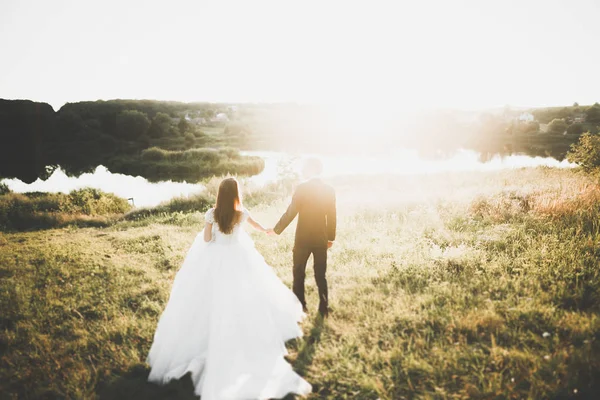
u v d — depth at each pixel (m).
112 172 46.41
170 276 5.89
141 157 56.19
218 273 3.54
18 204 16.08
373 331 3.83
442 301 4.32
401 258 5.86
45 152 75.75
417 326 3.87
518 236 6.30
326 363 3.41
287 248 7.01
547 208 7.40
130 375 3.42
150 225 10.55
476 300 4.22
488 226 7.16
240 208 3.75
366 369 3.26
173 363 3.36
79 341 3.93
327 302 4.27
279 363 3.35
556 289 4.24
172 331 3.43
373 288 4.86
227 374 3.12
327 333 3.90
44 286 5.63
